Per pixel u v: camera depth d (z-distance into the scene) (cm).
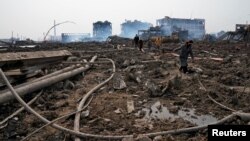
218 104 745
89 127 583
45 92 886
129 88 945
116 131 563
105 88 964
